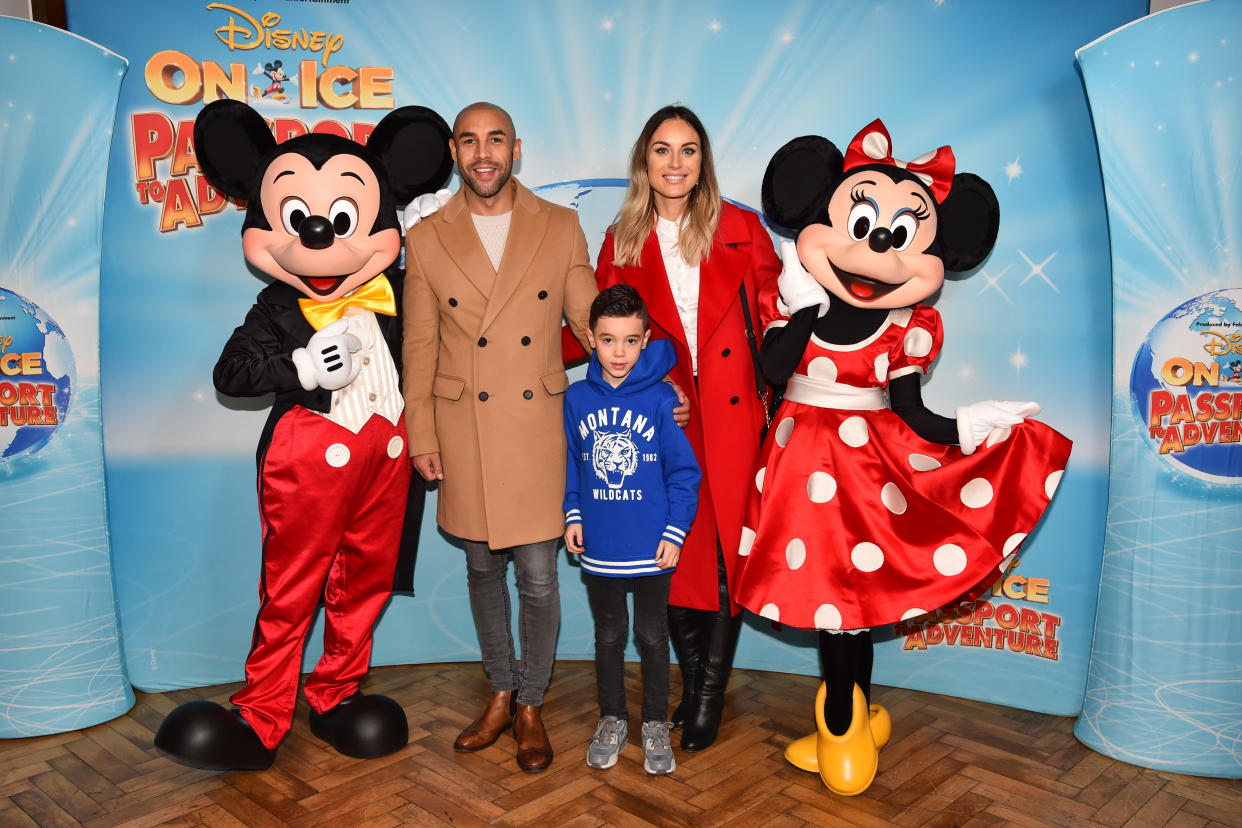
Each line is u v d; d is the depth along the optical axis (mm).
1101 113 2275
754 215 2428
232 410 2754
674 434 2191
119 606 2734
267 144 2258
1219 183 2166
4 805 2104
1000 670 2693
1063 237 2570
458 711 2611
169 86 2631
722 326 2336
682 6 2730
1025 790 2178
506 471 2252
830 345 2215
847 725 2146
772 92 2734
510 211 2334
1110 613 2363
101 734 2488
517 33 2746
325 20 2680
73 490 2475
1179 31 2148
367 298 2285
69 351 2457
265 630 2240
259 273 2730
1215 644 2223
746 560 2176
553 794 2141
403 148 2348
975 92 2611
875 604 2104
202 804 2100
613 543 2189
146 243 2668
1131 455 2311
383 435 2248
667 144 2264
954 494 2129
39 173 2393
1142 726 2297
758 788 2180
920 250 2152
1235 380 2184
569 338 2480
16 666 2434
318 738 2445
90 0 2600
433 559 2924
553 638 2336
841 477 2152
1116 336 2326
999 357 2660
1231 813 2076
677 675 2947
